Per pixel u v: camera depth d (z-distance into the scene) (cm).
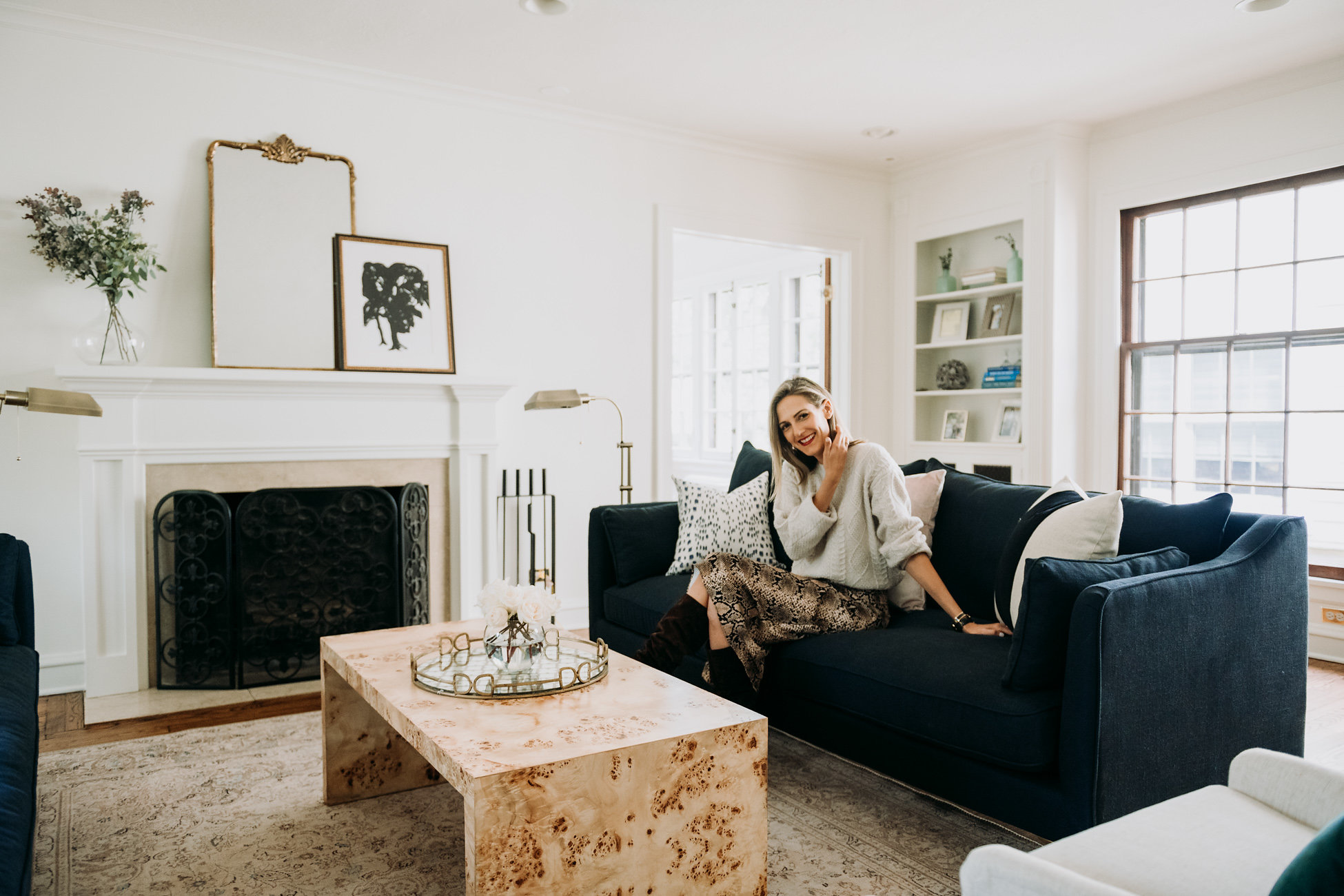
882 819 221
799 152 521
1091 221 489
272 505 356
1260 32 364
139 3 330
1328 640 398
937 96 433
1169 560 201
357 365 390
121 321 339
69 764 262
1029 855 95
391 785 240
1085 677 170
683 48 376
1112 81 416
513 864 144
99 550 335
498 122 432
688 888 164
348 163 394
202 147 368
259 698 336
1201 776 190
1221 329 444
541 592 199
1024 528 229
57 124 342
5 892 115
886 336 571
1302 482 415
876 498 250
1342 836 76
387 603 378
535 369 444
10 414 336
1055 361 479
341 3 332
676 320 779
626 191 470
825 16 346
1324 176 402
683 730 164
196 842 210
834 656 226
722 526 314
